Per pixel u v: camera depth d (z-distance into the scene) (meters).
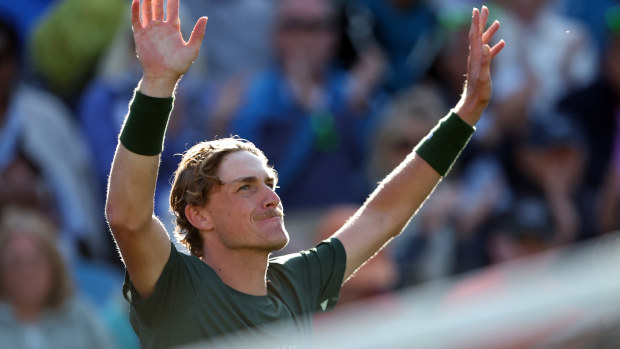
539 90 29.02
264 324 10.82
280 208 10.98
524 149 27.42
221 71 28.12
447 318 5.18
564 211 27.11
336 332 5.25
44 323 20.45
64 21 26.59
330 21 27.20
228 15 28.22
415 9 29.22
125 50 26.09
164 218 24.02
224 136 25.88
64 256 20.92
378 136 26.11
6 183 22.78
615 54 29.39
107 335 21.20
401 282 24.36
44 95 25.83
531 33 30.25
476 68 12.84
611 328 5.39
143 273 10.45
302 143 26.03
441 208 25.38
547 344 5.27
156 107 10.28
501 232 24.61
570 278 5.66
